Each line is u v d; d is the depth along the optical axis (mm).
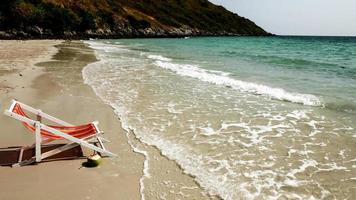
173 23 105812
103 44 48219
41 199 4520
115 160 5922
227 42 66938
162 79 14828
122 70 17625
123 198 4629
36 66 17656
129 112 9188
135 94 11539
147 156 6137
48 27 62719
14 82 12656
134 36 83625
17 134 7016
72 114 8828
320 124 8391
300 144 6984
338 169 5789
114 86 12898
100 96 11055
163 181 5160
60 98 10516
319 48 49219
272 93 11992
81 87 12445
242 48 45219
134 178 5238
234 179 5312
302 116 9117
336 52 39938
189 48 42531
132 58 24969
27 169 5418
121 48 39031
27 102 9797
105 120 8391
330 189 5078
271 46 53438
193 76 15797
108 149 6453
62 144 6586
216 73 17094
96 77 14961
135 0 108000
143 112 9227
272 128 8031
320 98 11258
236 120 8641
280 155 6375
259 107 10055
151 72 17062
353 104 10461
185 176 5363
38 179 5094
